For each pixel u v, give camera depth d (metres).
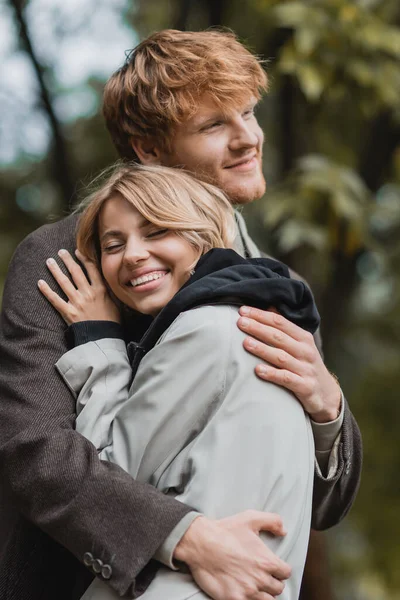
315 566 3.41
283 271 2.07
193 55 2.21
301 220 3.79
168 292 1.98
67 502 1.78
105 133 5.05
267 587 1.68
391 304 6.13
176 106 2.21
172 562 1.71
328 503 2.21
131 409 1.83
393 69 3.86
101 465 1.80
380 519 6.46
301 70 3.69
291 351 1.89
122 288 2.01
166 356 1.83
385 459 6.66
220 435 1.77
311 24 3.70
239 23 4.26
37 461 1.83
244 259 1.99
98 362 1.97
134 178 2.00
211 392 1.80
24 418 1.92
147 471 1.81
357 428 2.23
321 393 1.96
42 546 1.99
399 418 6.73
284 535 1.75
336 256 4.38
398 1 4.32
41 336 2.04
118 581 1.71
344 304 4.50
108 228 2.00
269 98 4.63
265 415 1.80
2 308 2.17
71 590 2.02
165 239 1.96
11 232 4.96
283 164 4.34
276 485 1.76
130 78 2.30
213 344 1.82
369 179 4.45
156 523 1.71
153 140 2.31
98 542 1.74
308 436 1.87
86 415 1.90
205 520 1.71
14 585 1.98
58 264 2.14
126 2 4.75
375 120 4.40
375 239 4.67
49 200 5.02
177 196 1.98
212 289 1.88
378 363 6.55
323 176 3.76
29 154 5.03
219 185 2.27
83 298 2.09
